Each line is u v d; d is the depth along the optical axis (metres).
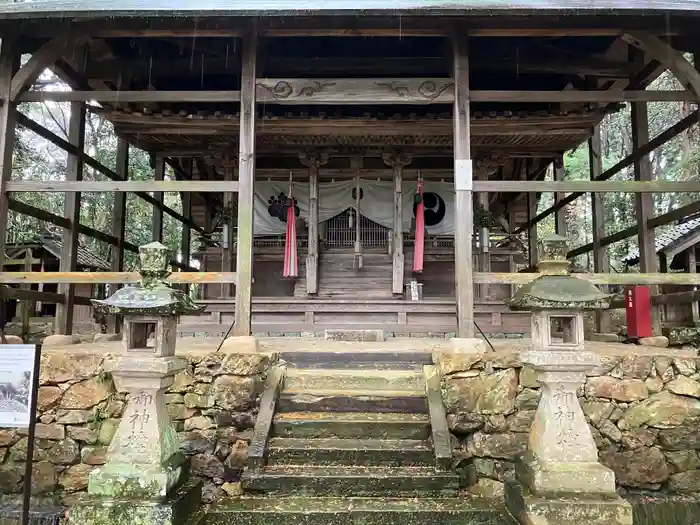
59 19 5.65
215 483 4.72
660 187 5.87
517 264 12.04
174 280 5.73
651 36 5.99
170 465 3.45
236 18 5.91
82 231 7.84
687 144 15.81
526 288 3.65
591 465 3.35
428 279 11.16
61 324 7.15
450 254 11.11
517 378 4.89
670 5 5.02
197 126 8.32
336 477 3.97
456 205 5.75
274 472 4.06
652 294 7.33
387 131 8.79
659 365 4.86
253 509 3.66
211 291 11.95
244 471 4.09
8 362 3.45
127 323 3.59
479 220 10.17
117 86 7.97
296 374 5.26
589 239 20.27
